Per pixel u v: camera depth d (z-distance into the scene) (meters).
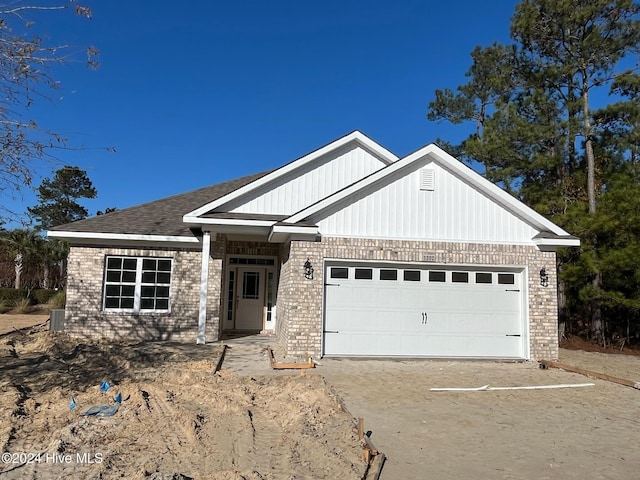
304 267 12.74
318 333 12.63
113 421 6.98
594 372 11.38
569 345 19.28
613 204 18.20
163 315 15.92
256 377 10.10
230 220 14.25
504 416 7.86
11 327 20.38
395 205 13.24
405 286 13.22
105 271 15.92
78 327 15.58
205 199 19.17
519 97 23.00
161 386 9.02
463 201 13.49
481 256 13.34
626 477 5.46
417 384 10.02
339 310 12.95
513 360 13.17
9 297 31.53
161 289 16.12
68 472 5.27
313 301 12.70
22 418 7.06
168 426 6.79
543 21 20.47
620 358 15.64
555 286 13.52
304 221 12.90
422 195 13.37
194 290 16.09
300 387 8.93
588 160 19.95
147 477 5.04
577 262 18.78
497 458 5.98
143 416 7.23
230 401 8.04
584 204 19.17
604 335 19.88
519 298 13.60
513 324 13.48
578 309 21.06
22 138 7.46
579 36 20.31
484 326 13.38
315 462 5.60
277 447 6.10
